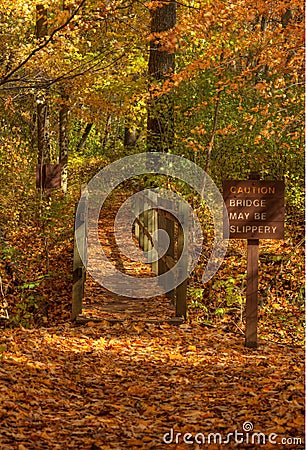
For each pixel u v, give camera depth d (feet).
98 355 29.81
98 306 39.60
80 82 59.67
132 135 95.66
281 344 34.88
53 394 23.43
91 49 61.82
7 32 61.36
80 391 24.57
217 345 32.68
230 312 44.45
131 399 23.88
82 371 26.99
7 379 23.36
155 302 41.16
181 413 22.31
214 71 48.08
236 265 48.14
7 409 20.62
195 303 41.88
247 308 32.78
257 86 44.14
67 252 54.39
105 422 21.13
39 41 57.88
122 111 63.72
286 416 20.92
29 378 24.27
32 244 53.98
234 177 50.85
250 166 51.80
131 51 60.08
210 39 47.01
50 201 54.08
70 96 64.28
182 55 56.44
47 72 58.03
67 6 51.67
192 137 50.42
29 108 84.99
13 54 58.80
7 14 61.00
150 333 34.22
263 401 22.95
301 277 49.85
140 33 59.82
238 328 39.91
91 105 65.98
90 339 32.63
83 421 21.09
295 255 51.11
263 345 33.55
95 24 55.47
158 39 56.75
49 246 52.95
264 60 45.96
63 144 77.71
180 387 25.32
